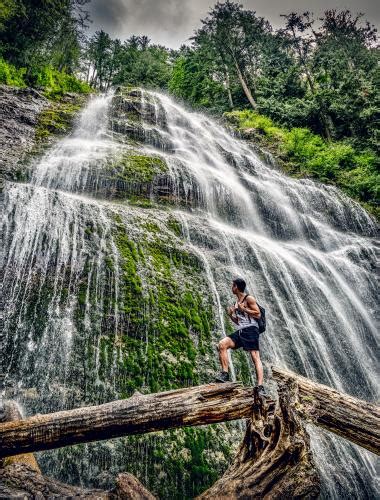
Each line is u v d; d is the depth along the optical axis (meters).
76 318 8.23
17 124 15.07
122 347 8.14
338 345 11.60
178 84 36.06
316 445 8.09
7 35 24.02
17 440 3.81
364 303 14.06
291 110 27.67
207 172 15.92
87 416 3.94
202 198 14.52
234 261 11.65
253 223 15.68
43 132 15.41
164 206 13.18
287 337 10.51
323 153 22.53
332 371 10.63
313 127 28.02
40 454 6.13
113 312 8.59
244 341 4.96
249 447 4.19
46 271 8.77
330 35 34.16
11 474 3.98
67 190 12.40
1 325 7.64
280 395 3.98
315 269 13.80
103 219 10.43
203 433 7.36
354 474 8.02
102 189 12.73
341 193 20.02
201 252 11.26
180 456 6.91
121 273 9.34
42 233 9.35
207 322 9.48
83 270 9.05
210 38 35.59
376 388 11.26
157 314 8.97
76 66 34.53
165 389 7.87
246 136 24.83
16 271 8.53
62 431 3.88
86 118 17.75
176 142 18.80
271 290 11.53
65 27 28.03
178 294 9.62
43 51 26.52
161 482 6.54
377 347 12.87
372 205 20.67
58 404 7.01
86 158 13.52
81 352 7.78
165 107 21.72
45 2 24.27
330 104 26.55
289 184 18.80
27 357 7.42
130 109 20.14
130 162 13.96
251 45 36.06
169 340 8.66
